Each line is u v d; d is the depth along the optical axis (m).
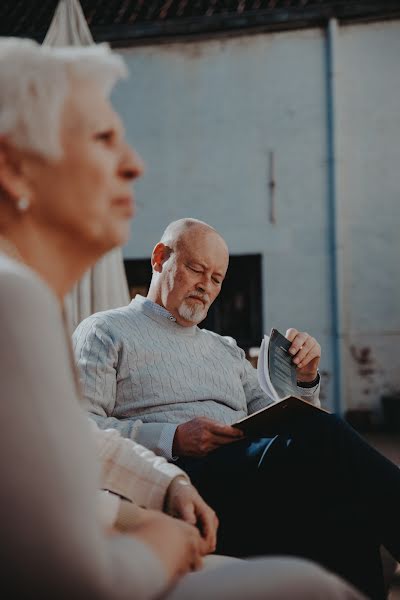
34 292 0.72
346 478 1.65
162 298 2.37
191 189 8.71
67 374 0.73
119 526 1.21
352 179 8.45
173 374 2.27
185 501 1.37
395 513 1.61
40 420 0.68
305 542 1.66
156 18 8.90
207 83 8.73
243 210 8.59
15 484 0.66
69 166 0.87
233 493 1.76
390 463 1.66
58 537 0.66
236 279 8.64
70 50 0.90
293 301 8.44
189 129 8.74
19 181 0.87
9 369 0.68
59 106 0.86
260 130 8.60
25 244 0.89
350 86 8.49
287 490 1.70
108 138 0.92
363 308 8.38
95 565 0.68
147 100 8.83
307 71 8.55
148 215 8.77
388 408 7.99
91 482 0.71
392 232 8.38
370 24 8.48
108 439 1.41
